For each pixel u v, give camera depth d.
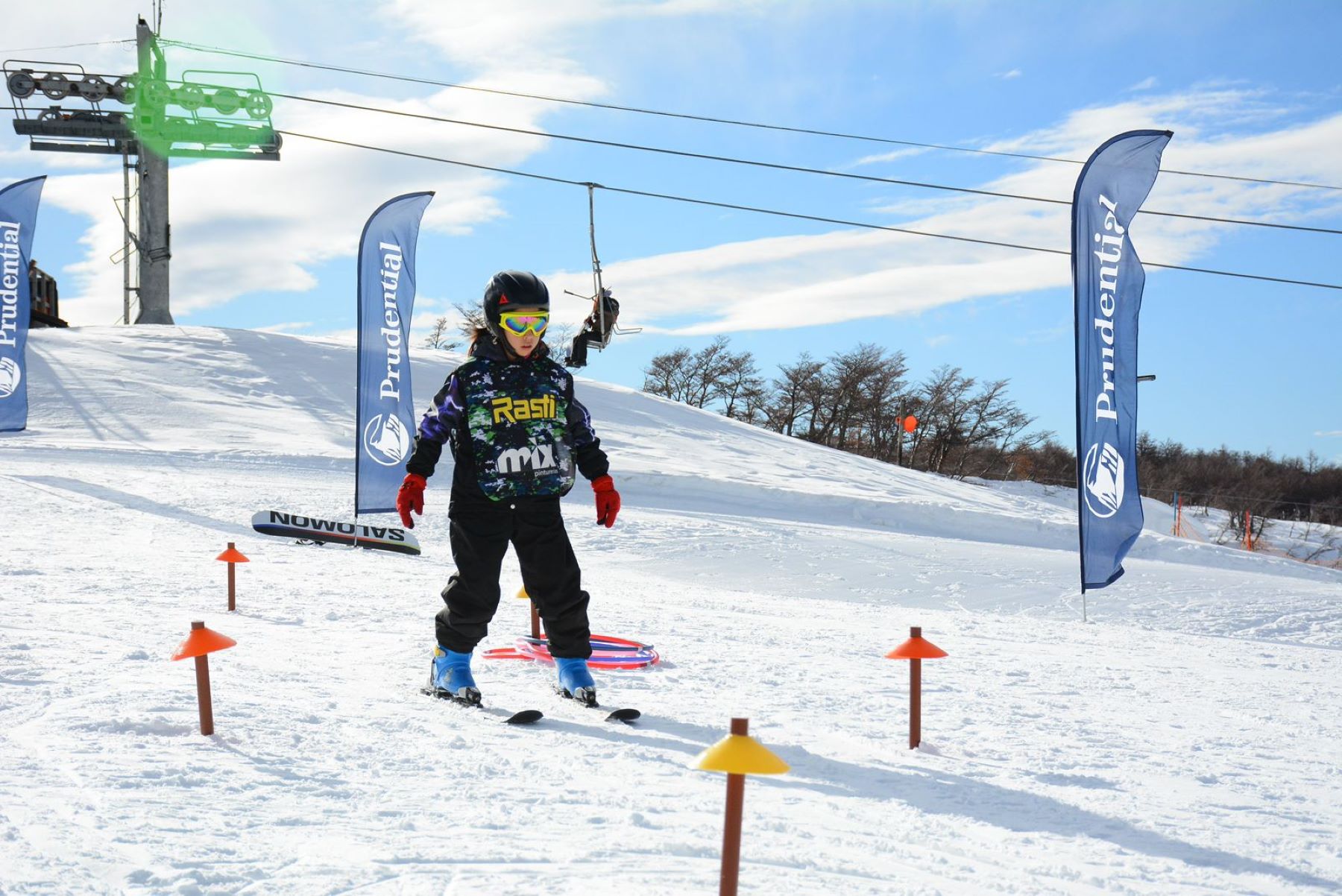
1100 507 12.76
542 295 4.41
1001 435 68.25
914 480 36.69
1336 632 14.82
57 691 4.05
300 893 2.12
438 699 4.38
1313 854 2.77
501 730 3.85
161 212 39.84
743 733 2.07
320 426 29.70
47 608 6.64
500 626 6.92
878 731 4.21
